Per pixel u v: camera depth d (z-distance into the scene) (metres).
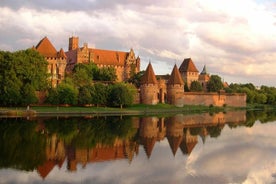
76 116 90.50
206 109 144.50
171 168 34.75
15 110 89.88
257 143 51.75
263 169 35.22
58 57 139.25
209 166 36.03
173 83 144.25
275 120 95.81
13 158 37.00
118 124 73.75
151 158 39.28
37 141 47.81
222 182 30.38
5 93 92.56
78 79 123.88
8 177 29.97
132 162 36.97
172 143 50.31
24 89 95.44
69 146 45.16
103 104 120.75
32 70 98.38
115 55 189.75
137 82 155.12
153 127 70.44
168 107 135.50
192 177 31.67
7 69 95.19
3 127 60.56
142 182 29.72
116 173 32.31
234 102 178.25
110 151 42.78
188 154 42.22
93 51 183.38
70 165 34.84
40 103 110.19
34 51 104.19
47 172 31.98
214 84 186.62
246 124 82.31
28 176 30.47
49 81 114.50
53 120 76.62
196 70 193.88
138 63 192.50
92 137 53.50
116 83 129.12
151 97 136.25
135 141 51.19
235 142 52.44
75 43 192.50
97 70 147.62
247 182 30.58
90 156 39.44
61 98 107.12
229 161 38.62
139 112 115.12
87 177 30.75
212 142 52.12
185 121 86.31
